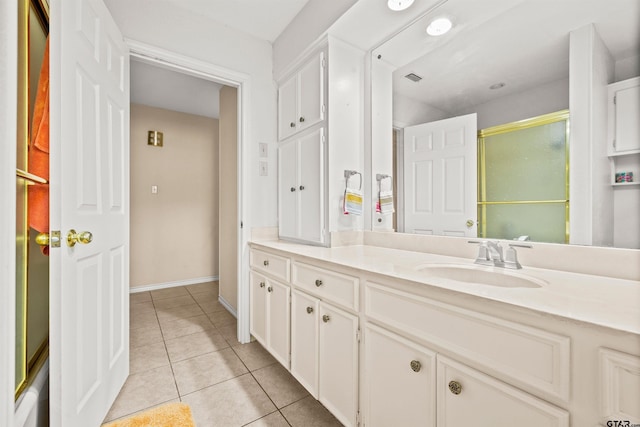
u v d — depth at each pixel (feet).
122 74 5.00
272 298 5.65
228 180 9.02
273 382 5.19
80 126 3.42
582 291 2.40
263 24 6.56
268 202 7.13
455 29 4.44
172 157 11.78
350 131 5.82
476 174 4.22
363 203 6.00
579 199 3.18
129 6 5.37
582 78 3.17
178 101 10.75
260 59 7.06
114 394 4.49
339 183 5.63
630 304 2.06
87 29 3.62
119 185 4.79
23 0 3.32
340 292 3.86
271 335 5.68
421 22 4.89
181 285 11.98
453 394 2.51
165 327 7.64
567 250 3.25
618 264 2.90
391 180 5.53
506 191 3.86
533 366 2.02
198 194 12.42
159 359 5.97
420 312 2.81
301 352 4.71
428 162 4.90
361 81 5.99
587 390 1.79
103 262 4.12
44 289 4.08
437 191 4.75
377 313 3.31
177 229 11.93
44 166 3.43
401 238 5.19
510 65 3.81
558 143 3.35
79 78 3.42
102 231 4.07
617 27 2.93
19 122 3.26
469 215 4.30
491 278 3.42
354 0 4.65
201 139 12.48
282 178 6.98
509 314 2.15
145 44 5.51
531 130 3.60
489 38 4.03
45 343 4.09
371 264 3.68
